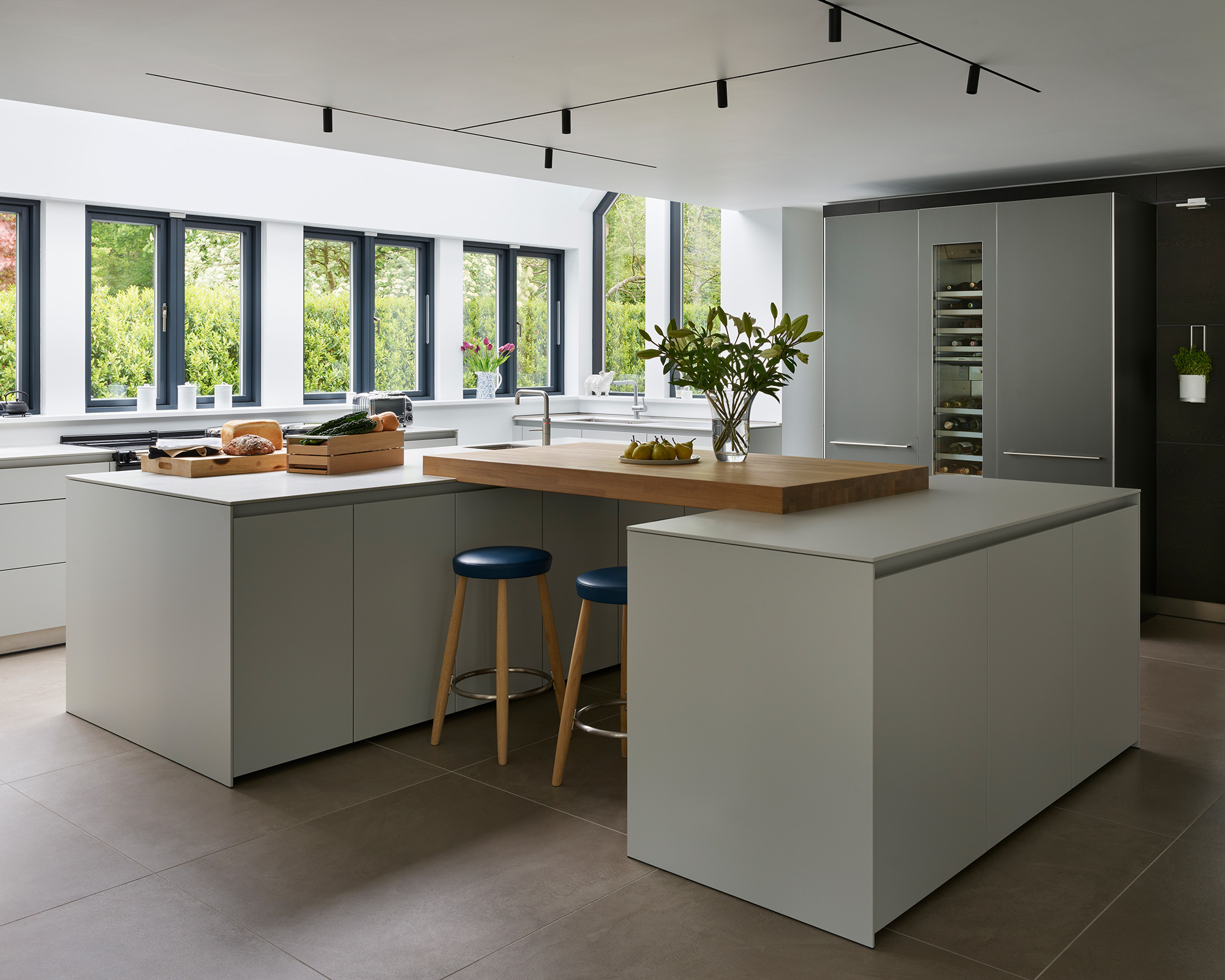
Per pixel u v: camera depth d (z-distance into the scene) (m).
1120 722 3.46
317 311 7.17
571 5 2.93
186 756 3.35
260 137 4.65
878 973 2.20
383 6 2.94
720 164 5.28
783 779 2.42
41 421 5.64
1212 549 5.38
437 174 7.52
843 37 3.22
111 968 2.21
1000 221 5.38
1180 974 2.20
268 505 3.21
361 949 2.29
